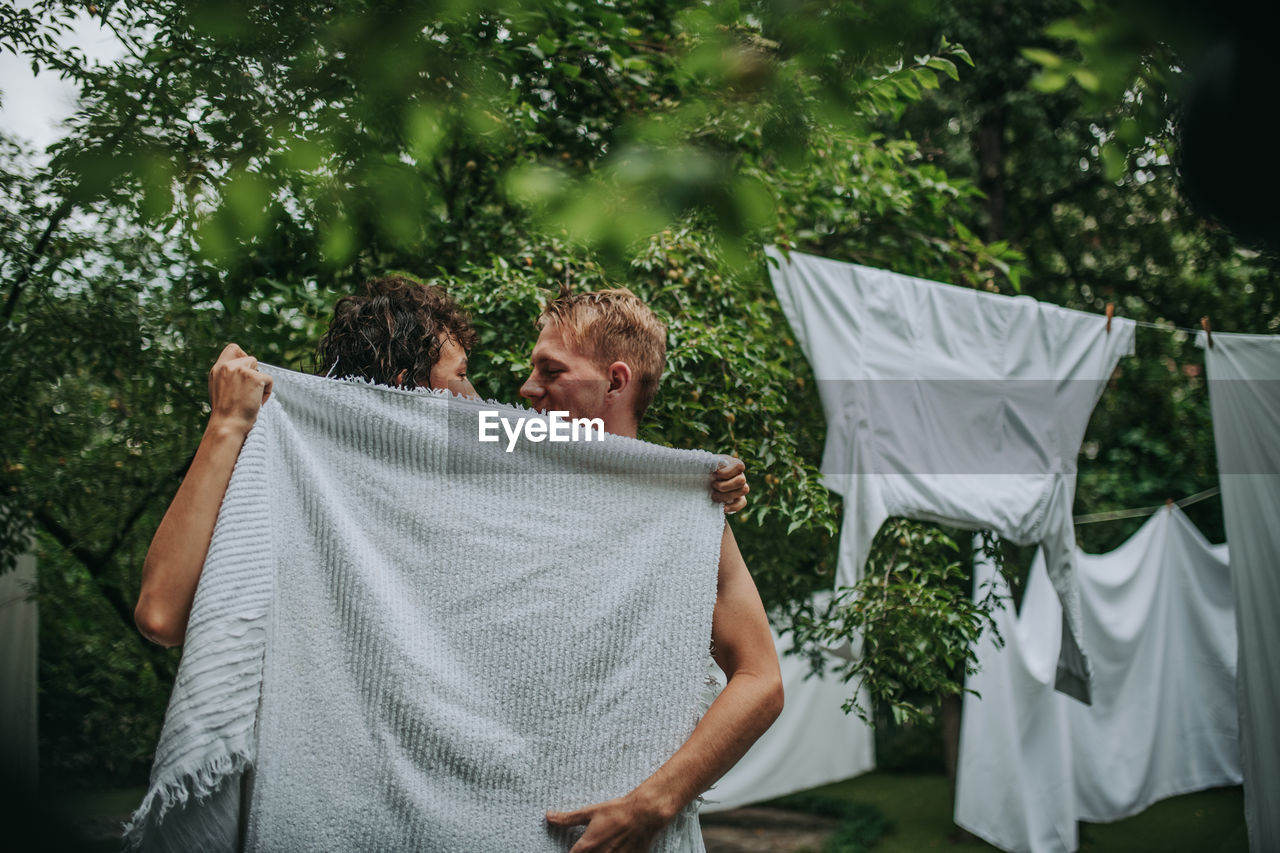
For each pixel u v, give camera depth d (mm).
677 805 1230
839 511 3736
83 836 4805
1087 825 7355
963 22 7535
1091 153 8758
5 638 4859
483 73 2904
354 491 1320
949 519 3385
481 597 1301
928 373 3400
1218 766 6691
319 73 2740
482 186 3582
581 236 3021
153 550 1182
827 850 7285
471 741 1236
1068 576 3668
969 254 4949
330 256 2928
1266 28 695
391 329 1456
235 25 2613
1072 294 9898
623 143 3143
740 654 1353
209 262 2926
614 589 1325
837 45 2744
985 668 5871
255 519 1200
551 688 1284
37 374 3543
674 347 2977
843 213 4305
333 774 1195
